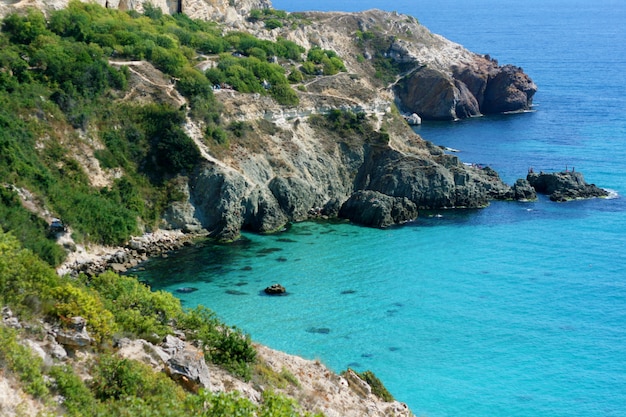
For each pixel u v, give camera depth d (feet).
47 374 115.24
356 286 287.89
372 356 230.89
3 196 281.33
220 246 331.77
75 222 302.04
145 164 350.84
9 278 133.28
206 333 158.40
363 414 158.71
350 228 362.33
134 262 306.35
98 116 352.28
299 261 313.94
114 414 113.91
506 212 387.14
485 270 306.14
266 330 245.45
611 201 402.52
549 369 226.38
